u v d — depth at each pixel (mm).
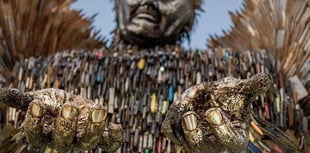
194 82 3611
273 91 3592
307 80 3910
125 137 3422
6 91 2527
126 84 3609
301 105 3830
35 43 4406
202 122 2477
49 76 3691
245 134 2488
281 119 3510
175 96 3549
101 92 3588
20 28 4297
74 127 2426
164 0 4070
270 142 2861
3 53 4141
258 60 3754
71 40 4668
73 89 3627
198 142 2439
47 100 2506
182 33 4223
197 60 3713
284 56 4062
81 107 2484
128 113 3504
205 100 2570
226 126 2402
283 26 4188
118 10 4227
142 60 3711
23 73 3758
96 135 2461
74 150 2475
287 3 4195
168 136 2605
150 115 3488
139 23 4047
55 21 4531
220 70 3670
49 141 2469
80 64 3717
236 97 2547
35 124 2439
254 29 4500
